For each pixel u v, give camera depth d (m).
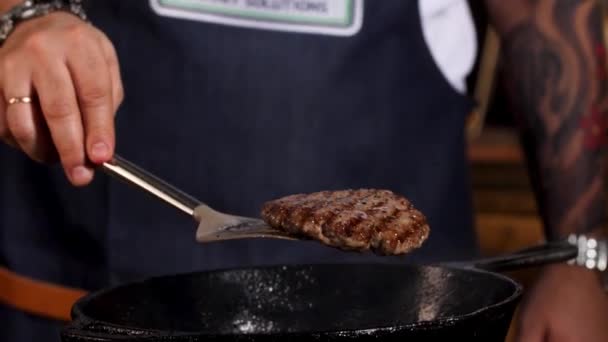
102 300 1.37
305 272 1.47
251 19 1.76
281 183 1.79
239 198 1.79
